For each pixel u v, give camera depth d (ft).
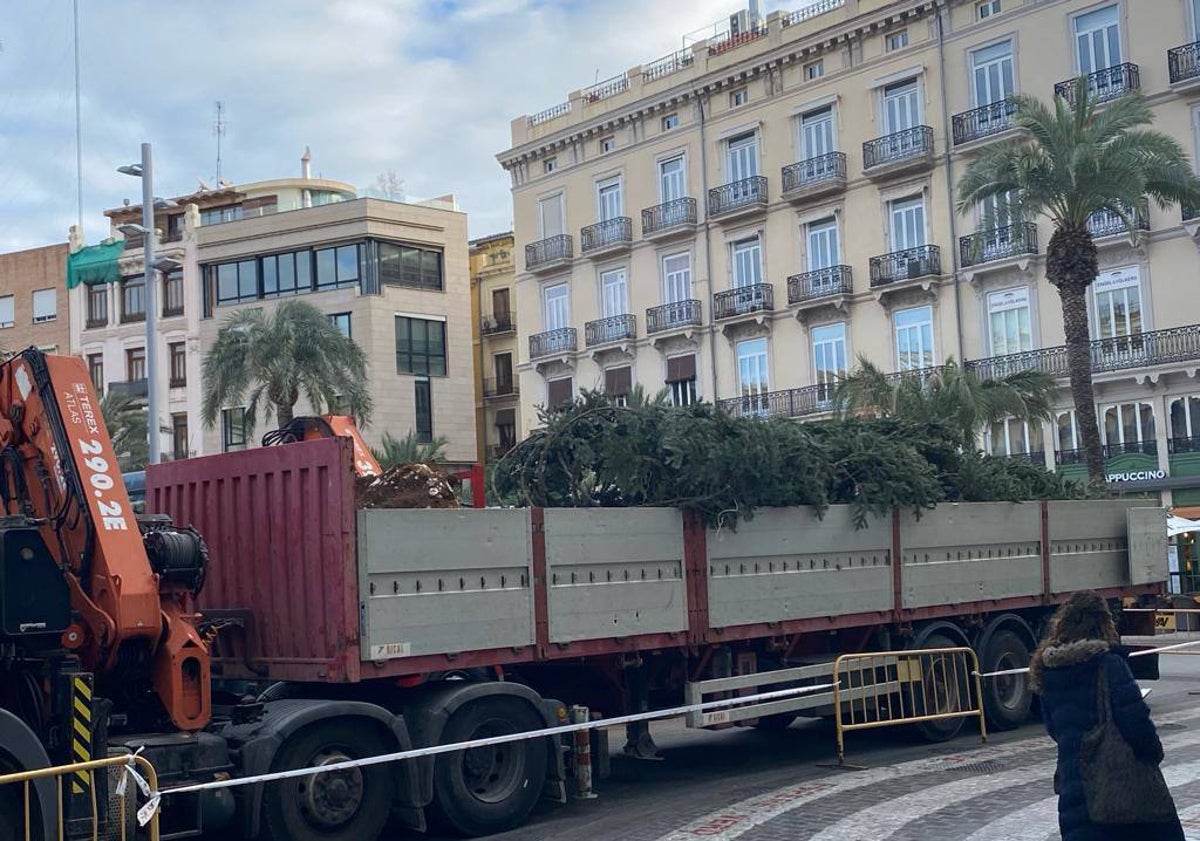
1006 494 48.55
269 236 178.50
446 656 31.63
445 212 181.98
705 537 37.60
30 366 29.17
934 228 127.95
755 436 38.34
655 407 38.58
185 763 28.02
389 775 31.12
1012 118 119.55
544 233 164.96
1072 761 17.85
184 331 183.11
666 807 35.19
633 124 154.61
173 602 29.12
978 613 46.50
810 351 138.10
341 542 30.09
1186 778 34.91
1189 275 112.57
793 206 139.23
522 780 33.19
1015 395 95.86
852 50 134.31
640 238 153.38
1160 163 91.20
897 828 30.55
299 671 30.94
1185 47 111.14
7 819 24.62
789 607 39.65
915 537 43.98
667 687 38.19
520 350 167.22
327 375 114.73
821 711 41.65
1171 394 115.24
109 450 28.71
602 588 34.83
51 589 27.04
